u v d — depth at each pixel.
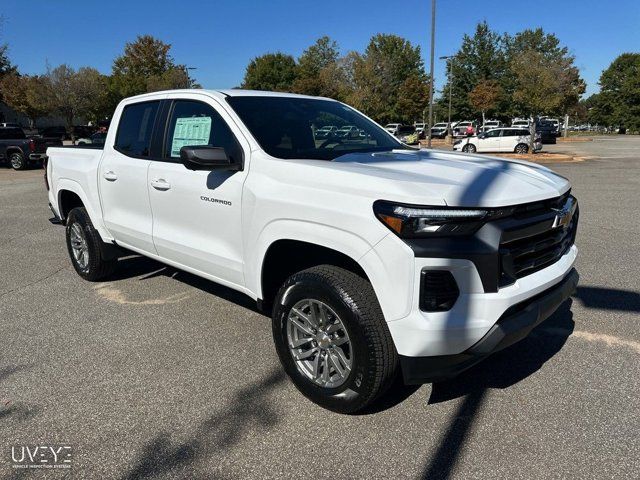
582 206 9.93
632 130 79.12
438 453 2.68
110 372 3.57
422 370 2.60
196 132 3.88
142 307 4.78
